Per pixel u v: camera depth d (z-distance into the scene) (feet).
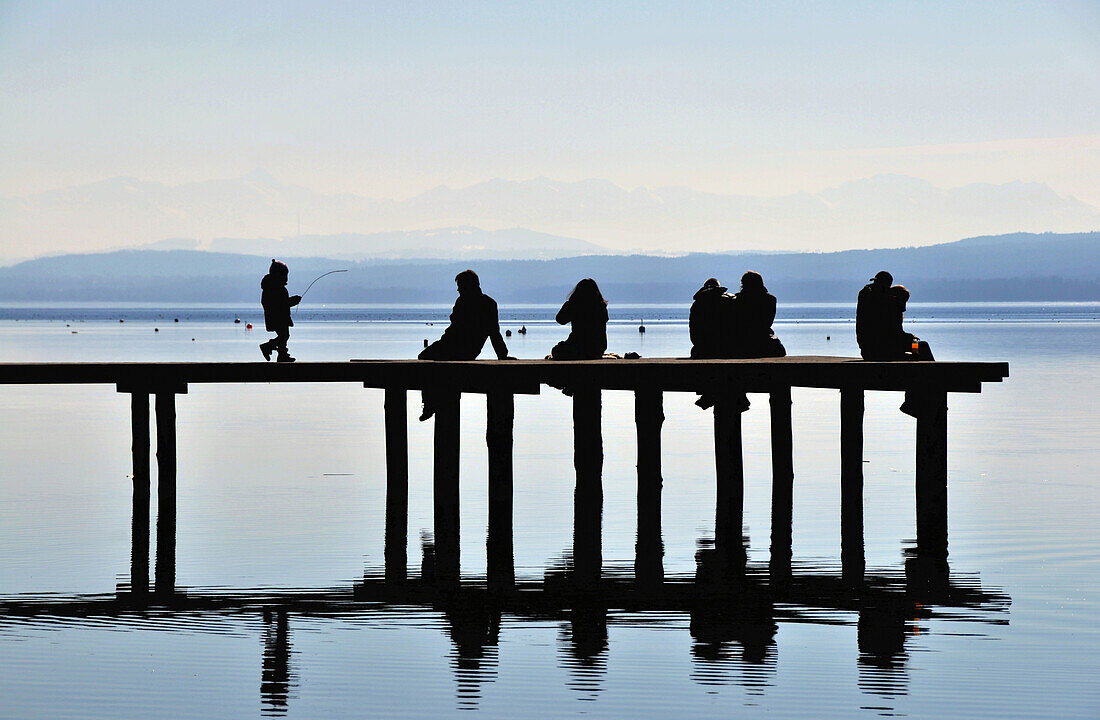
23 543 160.97
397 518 180.45
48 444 269.23
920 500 171.32
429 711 99.66
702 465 235.61
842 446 175.73
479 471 229.86
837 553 156.76
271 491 203.82
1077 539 162.61
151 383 177.06
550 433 288.51
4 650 114.93
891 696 102.17
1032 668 108.99
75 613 127.44
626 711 99.35
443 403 173.17
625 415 338.54
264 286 187.93
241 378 176.04
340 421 323.98
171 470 178.09
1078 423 309.22
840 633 120.47
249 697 102.78
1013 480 212.64
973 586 138.41
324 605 131.75
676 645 116.88
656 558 154.61
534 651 115.14
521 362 177.27
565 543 163.84
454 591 138.00
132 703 101.50
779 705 100.42
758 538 166.40
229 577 143.43
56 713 99.04
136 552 156.04
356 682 106.52
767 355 196.95
